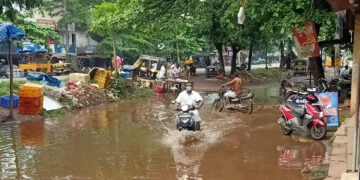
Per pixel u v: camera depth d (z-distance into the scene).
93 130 12.70
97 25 21.44
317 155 9.07
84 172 8.10
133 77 28.72
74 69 34.47
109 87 21.92
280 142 10.52
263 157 9.06
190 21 20.41
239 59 64.38
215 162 8.73
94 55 40.38
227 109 16.28
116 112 16.98
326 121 11.20
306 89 13.95
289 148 9.83
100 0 38.91
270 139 10.92
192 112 11.45
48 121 14.46
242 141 10.77
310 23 13.28
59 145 10.54
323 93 11.36
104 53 39.28
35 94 15.20
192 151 9.77
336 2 6.61
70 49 42.53
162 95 24.33
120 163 8.74
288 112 11.20
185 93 11.80
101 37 47.34
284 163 8.52
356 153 6.04
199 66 57.62
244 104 16.59
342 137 9.26
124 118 15.27
